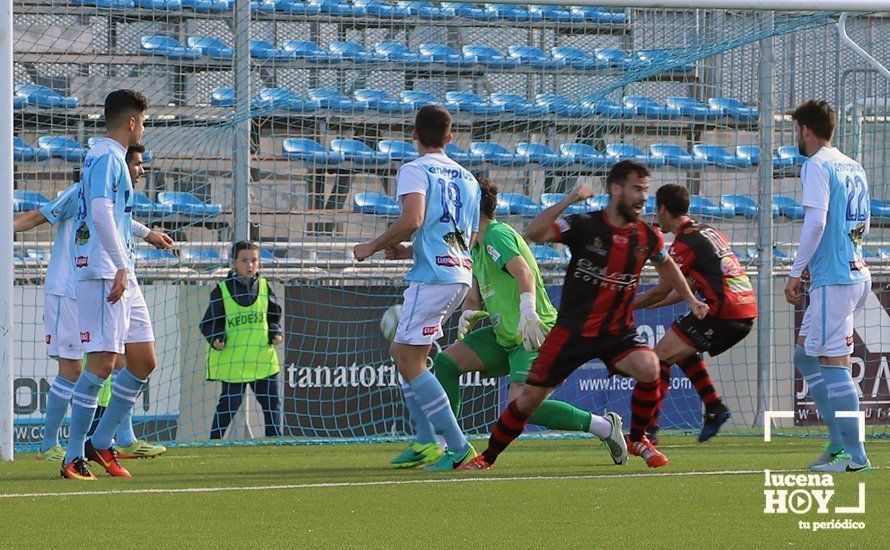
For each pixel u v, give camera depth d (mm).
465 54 49844
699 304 22109
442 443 25578
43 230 42188
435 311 21766
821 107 21734
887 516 15438
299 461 25922
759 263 38656
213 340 33438
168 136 40562
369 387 36000
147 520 15039
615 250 20250
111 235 19703
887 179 45500
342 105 44656
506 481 20047
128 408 21688
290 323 35344
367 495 17875
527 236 20422
